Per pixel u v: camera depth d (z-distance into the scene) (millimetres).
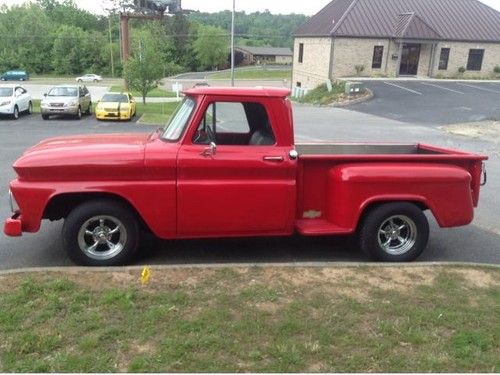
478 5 49094
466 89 36688
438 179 5504
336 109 30172
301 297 4469
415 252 5672
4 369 3330
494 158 14359
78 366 3379
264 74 86188
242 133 5609
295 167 5305
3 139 17125
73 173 5016
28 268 5070
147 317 4012
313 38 45594
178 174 5133
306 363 3490
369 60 43562
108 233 5277
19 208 5023
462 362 3555
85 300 4285
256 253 5949
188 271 4969
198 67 112875
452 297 4582
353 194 5363
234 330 3865
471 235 7016
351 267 5223
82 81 83312
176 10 43438
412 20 43656
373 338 3824
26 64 104000
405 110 28547
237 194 5230
